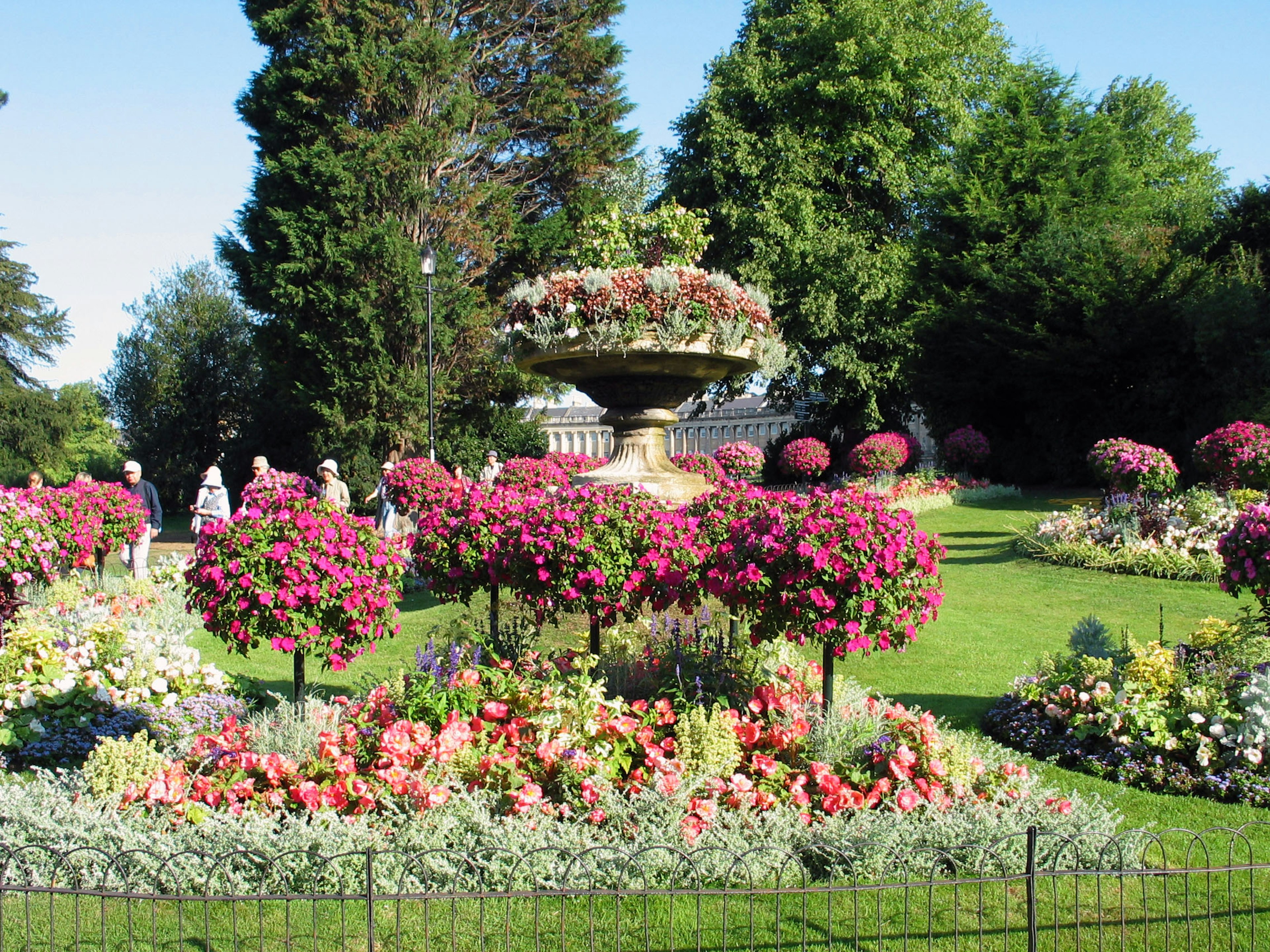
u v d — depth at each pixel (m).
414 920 3.50
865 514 4.45
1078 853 3.47
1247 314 17.86
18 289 34.50
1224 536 5.83
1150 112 29.28
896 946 3.30
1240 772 4.63
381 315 22.69
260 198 22.80
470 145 24.48
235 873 3.65
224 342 34.03
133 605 7.86
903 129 24.28
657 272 7.90
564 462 11.38
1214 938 3.35
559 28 25.42
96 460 41.44
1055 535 12.12
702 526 5.69
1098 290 20.17
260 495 5.02
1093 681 5.41
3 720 5.24
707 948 3.29
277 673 7.35
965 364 23.70
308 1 22.11
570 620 7.80
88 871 3.70
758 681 4.93
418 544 6.04
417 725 4.22
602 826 3.89
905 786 4.08
